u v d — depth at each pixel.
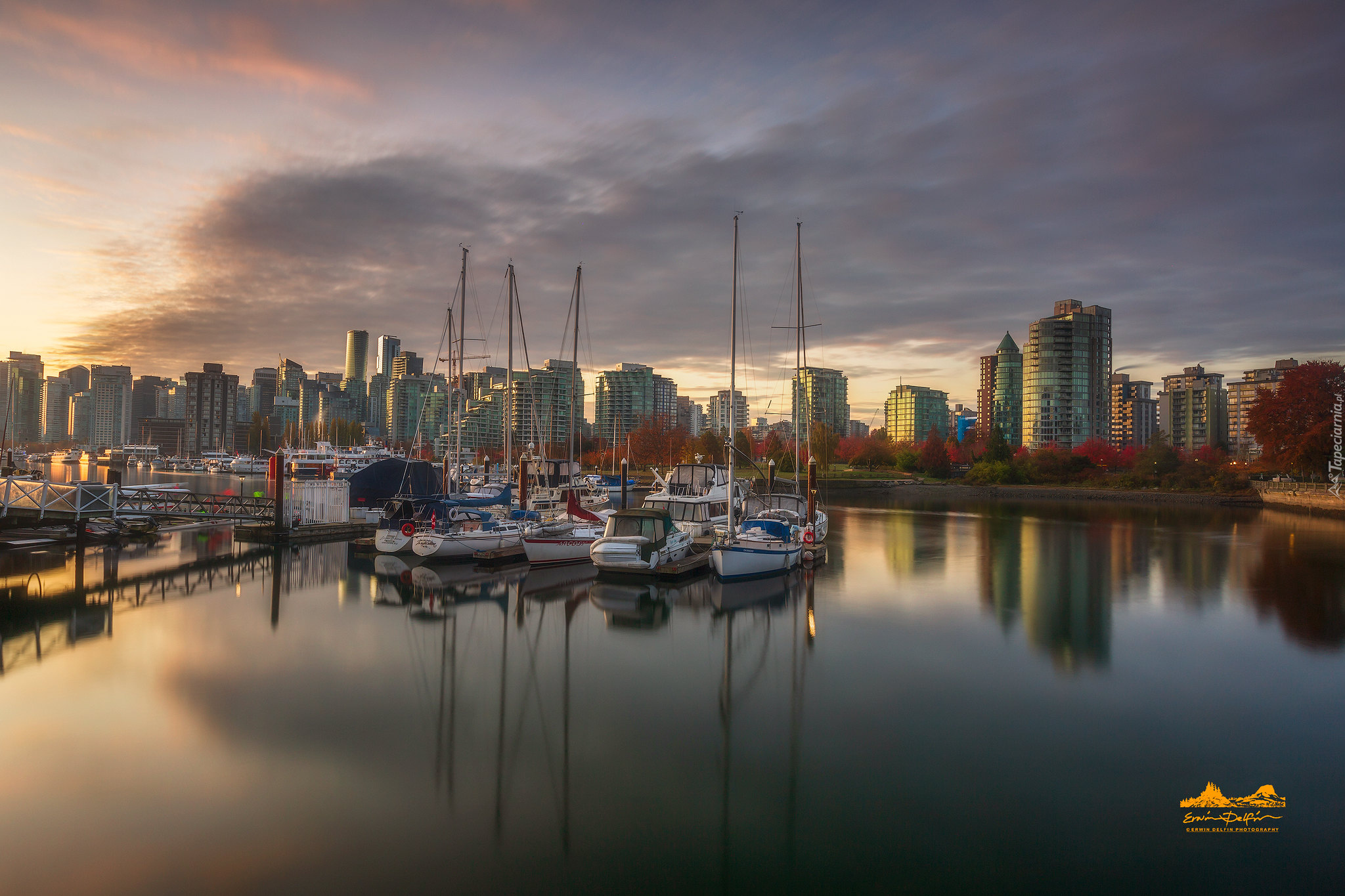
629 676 17.33
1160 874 9.59
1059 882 9.40
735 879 9.38
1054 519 61.47
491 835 10.34
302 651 18.97
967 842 10.30
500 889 9.12
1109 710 15.34
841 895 9.11
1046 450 114.81
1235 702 15.85
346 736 13.65
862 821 10.84
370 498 44.72
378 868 9.51
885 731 14.23
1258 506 77.81
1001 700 15.91
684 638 20.55
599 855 9.87
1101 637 21.09
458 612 23.28
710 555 29.41
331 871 9.41
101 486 35.19
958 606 25.06
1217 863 9.82
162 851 9.77
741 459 110.38
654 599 25.44
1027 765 12.70
